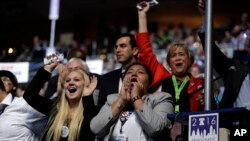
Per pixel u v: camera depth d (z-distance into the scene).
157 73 10.45
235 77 9.74
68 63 11.48
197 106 9.95
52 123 9.48
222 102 9.77
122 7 39.69
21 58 23.80
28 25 43.56
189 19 38.28
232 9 36.97
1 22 43.34
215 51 10.08
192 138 7.86
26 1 42.91
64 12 41.66
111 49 29.17
